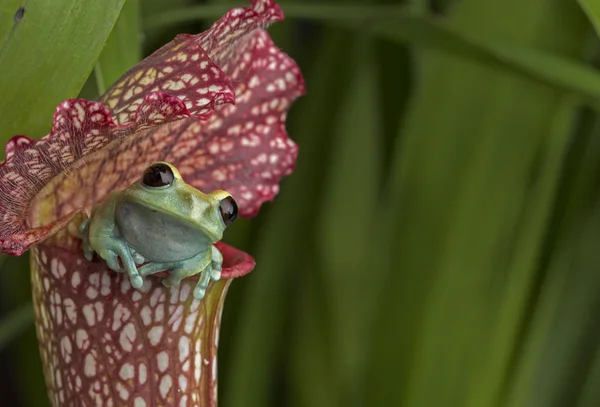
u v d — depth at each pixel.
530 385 0.73
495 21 0.64
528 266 0.65
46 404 0.73
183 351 0.52
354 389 0.72
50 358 0.53
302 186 0.72
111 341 0.51
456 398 0.65
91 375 0.52
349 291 0.74
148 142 0.53
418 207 0.65
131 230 0.50
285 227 0.71
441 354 0.65
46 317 0.52
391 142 0.74
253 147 0.54
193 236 0.50
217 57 0.51
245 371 0.71
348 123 0.72
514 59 0.59
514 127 0.64
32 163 0.49
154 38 0.67
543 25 0.63
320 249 0.73
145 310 0.51
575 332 0.74
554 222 0.67
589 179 0.70
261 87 0.53
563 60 0.59
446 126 0.65
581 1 0.53
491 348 0.65
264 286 0.71
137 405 0.52
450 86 0.64
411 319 0.65
